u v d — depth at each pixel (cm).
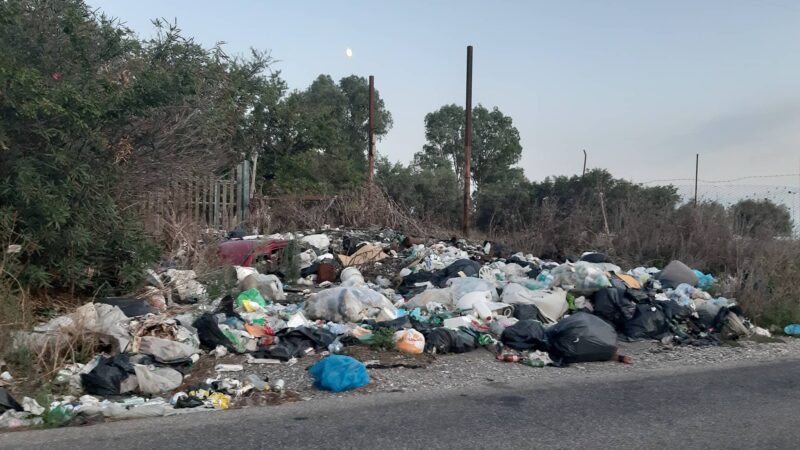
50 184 767
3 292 690
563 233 1606
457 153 4453
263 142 2527
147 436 473
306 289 1109
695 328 934
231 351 712
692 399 593
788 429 509
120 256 880
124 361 607
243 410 544
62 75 829
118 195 891
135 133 902
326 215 1716
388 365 692
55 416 505
